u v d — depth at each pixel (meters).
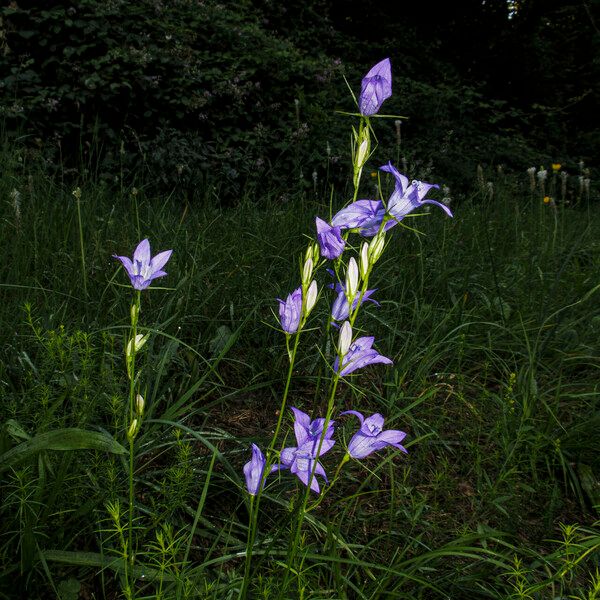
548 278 3.72
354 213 1.22
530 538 2.14
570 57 15.77
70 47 6.48
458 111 11.22
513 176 7.69
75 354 2.25
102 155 6.28
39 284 2.88
